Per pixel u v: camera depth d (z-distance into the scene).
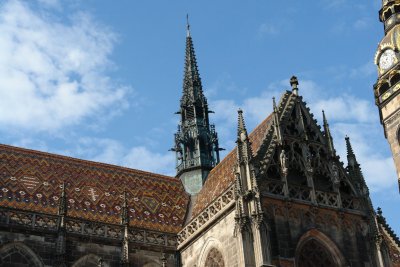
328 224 53.97
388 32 88.00
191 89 82.88
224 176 62.47
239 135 54.22
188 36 89.44
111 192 65.75
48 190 61.69
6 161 63.25
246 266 46.97
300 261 51.03
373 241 54.66
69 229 57.28
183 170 74.75
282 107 59.16
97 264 56.91
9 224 54.72
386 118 83.19
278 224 51.06
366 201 56.59
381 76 85.31
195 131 78.19
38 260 54.53
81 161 68.94
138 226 61.66
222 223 53.31
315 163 57.16
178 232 61.69
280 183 53.31
